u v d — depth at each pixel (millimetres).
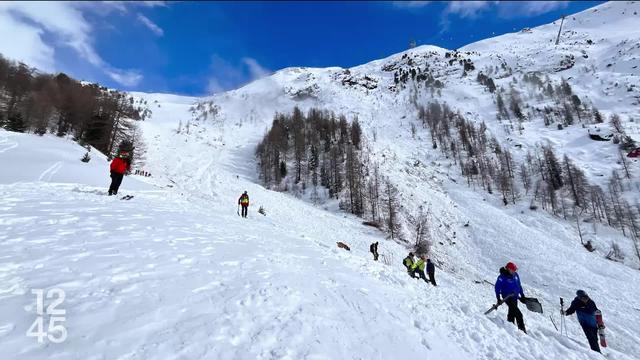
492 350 8133
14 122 52594
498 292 10969
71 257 7055
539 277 54156
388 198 75000
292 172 100000
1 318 4520
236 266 8758
